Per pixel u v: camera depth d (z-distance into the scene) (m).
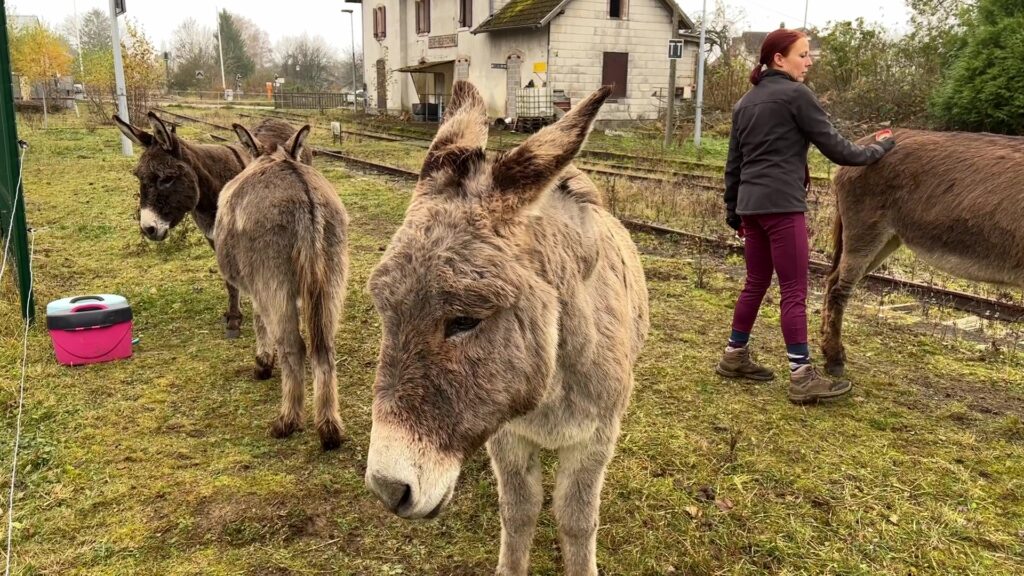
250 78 86.88
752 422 4.22
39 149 17.44
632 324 2.77
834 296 4.90
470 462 3.81
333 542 3.13
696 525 3.26
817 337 5.63
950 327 5.84
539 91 24.22
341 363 5.17
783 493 3.50
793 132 4.12
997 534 3.17
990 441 3.99
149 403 4.46
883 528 3.21
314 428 4.20
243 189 4.18
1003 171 4.27
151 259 7.98
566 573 2.71
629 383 2.54
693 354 5.27
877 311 6.16
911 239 4.69
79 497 3.41
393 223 9.82
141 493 3.44
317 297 3.95
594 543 2.68
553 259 2.00
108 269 7.53
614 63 25.19
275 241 3.96
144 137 5.78
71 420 4.19
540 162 1.83
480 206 1.81
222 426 4.20
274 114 34.44
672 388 4.69
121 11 16.39
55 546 3.05
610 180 11.90
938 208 4.47
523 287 1.79
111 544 3.06
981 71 16.48
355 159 16.11
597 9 24.34
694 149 18.84
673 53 18.89
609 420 2.42
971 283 6.92
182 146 5.93
